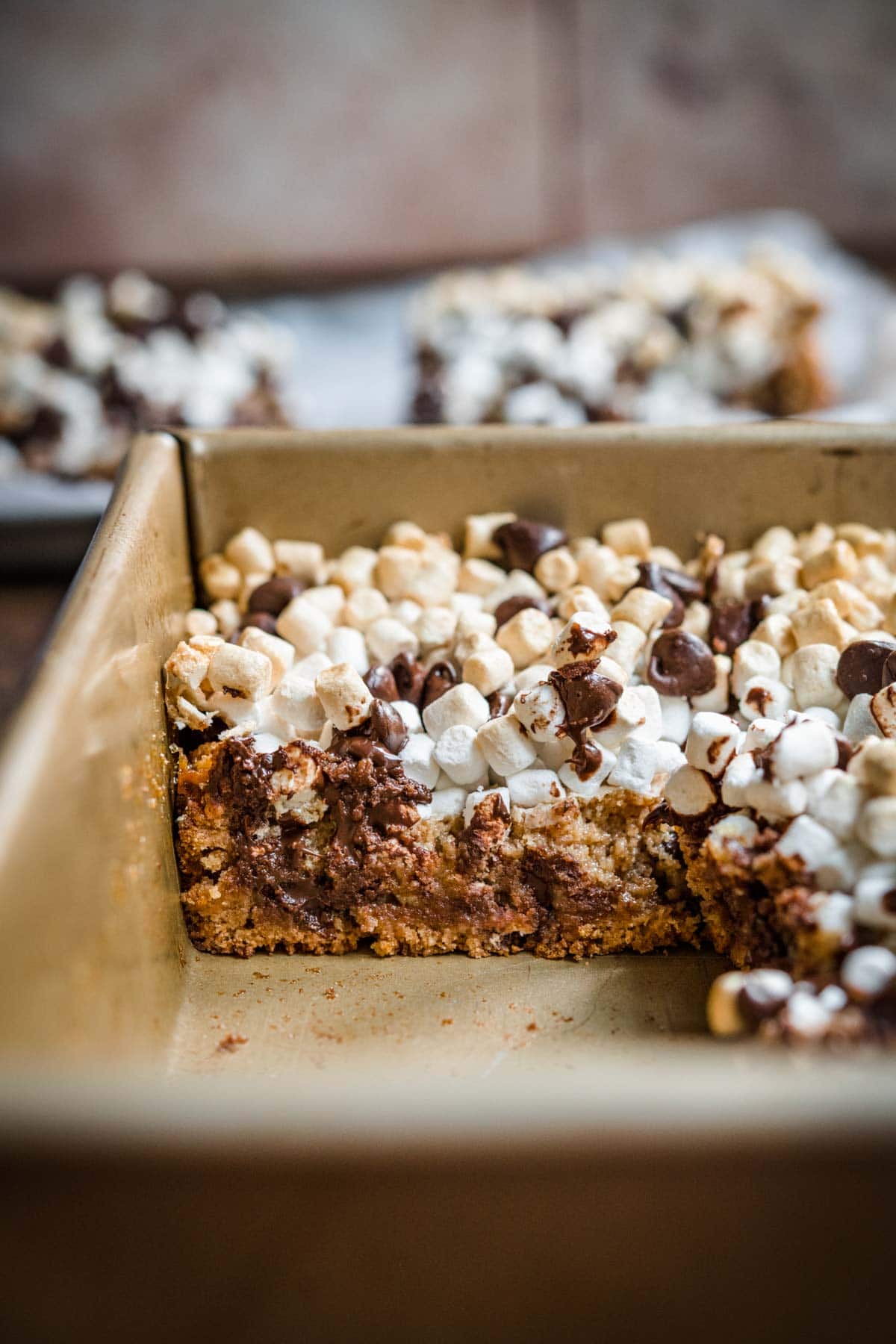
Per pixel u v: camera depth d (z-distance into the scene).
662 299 0.44
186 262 0.66
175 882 0.27
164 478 0.29
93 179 0.64
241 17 0.62
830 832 0.24
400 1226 0.19
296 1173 0.19
